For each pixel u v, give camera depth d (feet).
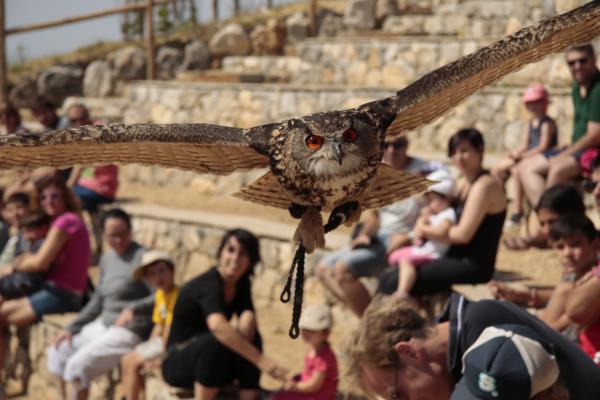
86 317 28.43
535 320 12.05
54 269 31.17
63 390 28.14
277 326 32.32
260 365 22.53
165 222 40.96
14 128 45.52
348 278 27.14
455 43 46.70
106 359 26.40
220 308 22.89
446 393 12.51
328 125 10.82
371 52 50.01
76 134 10.68
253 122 48.80
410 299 24.57
